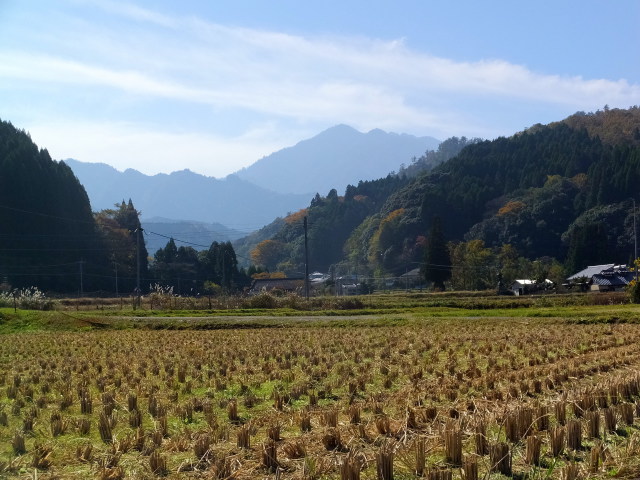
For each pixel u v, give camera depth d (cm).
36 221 8525
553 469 749
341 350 2100
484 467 766
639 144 14388
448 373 1541
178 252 10331
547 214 10950
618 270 7688
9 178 8356
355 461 740
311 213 15812
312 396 1211
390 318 3728
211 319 3925
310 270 13612
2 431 1030
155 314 4581
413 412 988
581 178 11812
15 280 7919
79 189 9569
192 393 1361
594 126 16362
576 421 838
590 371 1452
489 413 1004
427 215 11844
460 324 3184
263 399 1262
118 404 1216
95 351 2266
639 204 9988
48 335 3166
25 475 802
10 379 1593
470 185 12794
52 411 1184
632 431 886
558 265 8719
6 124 9662
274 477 759
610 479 712
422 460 762
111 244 9256
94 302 6388
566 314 3659
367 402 1167
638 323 3075
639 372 1252
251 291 8769
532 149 14762
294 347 2175
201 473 789
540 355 1823
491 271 8619
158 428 1002
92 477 791
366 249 12756
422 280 9512
